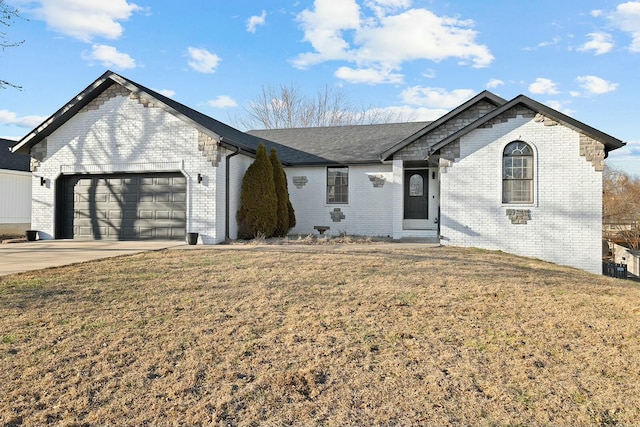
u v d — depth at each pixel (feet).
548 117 40.75
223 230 46.16
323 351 14.67
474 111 48.70
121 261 31.50
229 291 22.52
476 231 42.52
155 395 11.76
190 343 15.30
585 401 11.50
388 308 19.62
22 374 12.87
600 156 39.68
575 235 40.32
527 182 41.68
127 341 15.44
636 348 15.03
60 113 46.68
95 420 10.55
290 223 56.54
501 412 10.96
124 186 47.62
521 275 27.96
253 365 13.58
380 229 57.21
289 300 20.83
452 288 23.52
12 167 68.08
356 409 11.12
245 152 49.14
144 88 47.29
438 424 10.41
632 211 94.73
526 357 14.28
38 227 48.80
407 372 13.16
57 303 19.95
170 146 45.39
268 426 10.36
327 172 59.47
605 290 24.39
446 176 43.34
